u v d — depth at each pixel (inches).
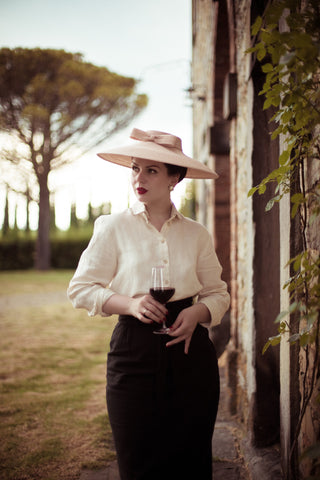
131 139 65.1
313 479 47.0
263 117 92.9
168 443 53.4
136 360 53.6
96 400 127.9
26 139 645.3
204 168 59.9
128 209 61.1
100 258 58.0
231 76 118.7
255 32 51.9
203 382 55.1
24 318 282.8
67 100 612.4
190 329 54.4
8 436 103.5
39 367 164.2
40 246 727.7
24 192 704.4
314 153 53.5
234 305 122.4
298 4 49.3
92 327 249.3
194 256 60.0
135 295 56.3
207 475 55.9
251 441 92.0
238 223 118.7
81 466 88.7
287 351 65.6
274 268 92.3
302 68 45.0
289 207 63.9
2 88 597.9
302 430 62.0
